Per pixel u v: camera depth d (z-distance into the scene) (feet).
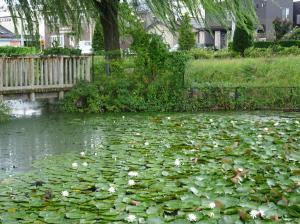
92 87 41.63
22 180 17.16
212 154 20.77
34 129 30.94
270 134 25.80
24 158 21.85
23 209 13.55
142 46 42.42
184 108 41.24
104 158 20.63
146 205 13.50
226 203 13.47
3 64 37.32
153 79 42.47
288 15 120.16
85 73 44.16
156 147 22.93
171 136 26.14
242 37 67.51
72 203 13.98
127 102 41.16
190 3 40.57
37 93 40.24
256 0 114.32
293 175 16.56
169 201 13.83
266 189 14.73
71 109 41.16
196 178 16.43
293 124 29.76
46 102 42.50
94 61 45.68
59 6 46.44
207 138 25.09
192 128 28.78
